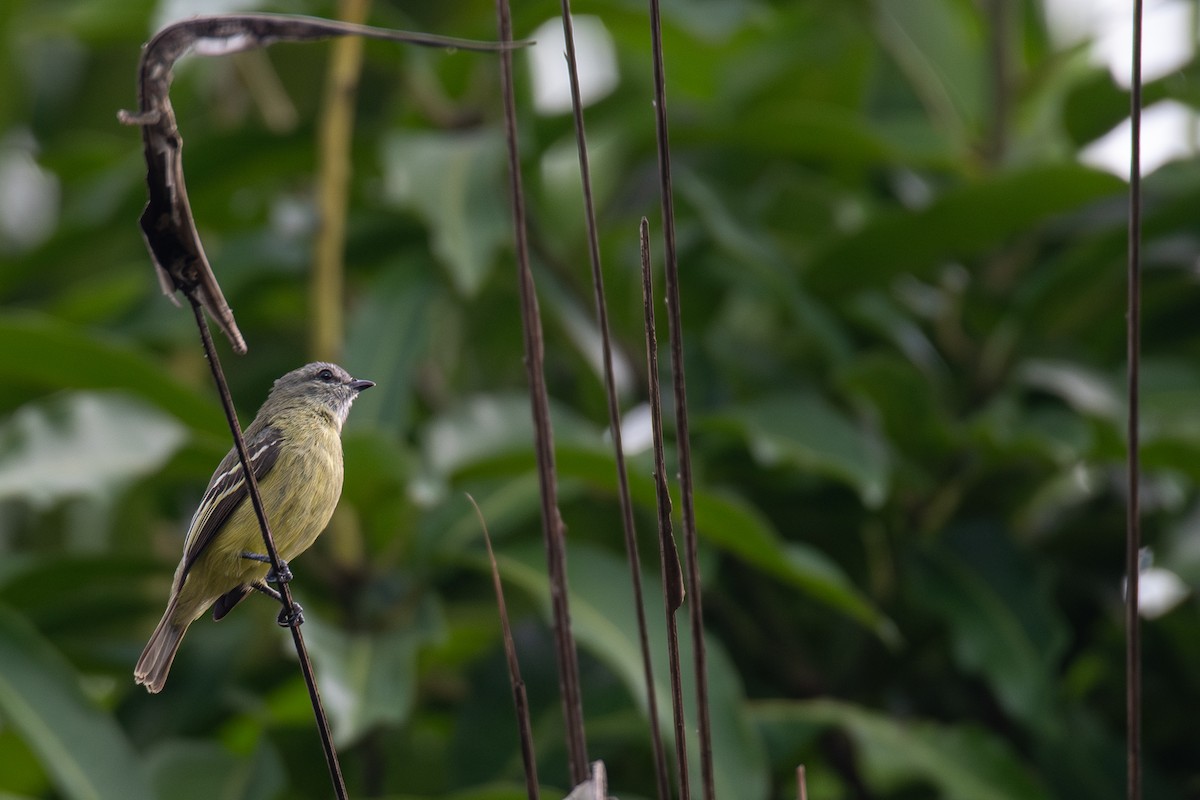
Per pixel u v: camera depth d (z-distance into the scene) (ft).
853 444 32.04
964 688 37.09
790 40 39.78
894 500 34.96
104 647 33.96
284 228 36.81
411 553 32.12
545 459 17.63
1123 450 33.06
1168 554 32.50
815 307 34.94
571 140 37.27
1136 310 17.40
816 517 36.19
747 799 27.71
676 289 15.69
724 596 36.11
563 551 17.60
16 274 36.70
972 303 37.70
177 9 30.32
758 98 40.75
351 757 34.63
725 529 29.58
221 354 39.81
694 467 33.78
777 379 36.58
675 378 15.70
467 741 32.96
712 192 35.37
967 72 39.40
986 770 30.66
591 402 37.17
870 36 39.78
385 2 41.14
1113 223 35.88
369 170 37.14
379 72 43.06
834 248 35.09
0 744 31.96
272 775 30.12
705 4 36.65
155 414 29.53
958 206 33.42
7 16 37.65
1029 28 41.19
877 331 37.81
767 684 35.68
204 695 33.45
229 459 26.63
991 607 33.35
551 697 33.55
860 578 36.73
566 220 37.45
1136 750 17.15
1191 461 32.17
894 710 36.65
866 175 40.55
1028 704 31.71
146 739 32.91
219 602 26.76
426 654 32.32
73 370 30.35
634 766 33.91
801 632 37.52
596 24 41.81
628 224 36.83
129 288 38.19
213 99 43.62
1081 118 38.73
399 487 30.27
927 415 34.12
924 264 35.65
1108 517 36.27
